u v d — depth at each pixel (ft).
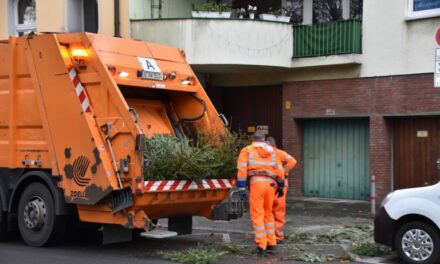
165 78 32.14
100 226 32.30
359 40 53.06
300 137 57.98
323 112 55.47
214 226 39.52
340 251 31.17
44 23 60.64
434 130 50.57
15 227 33.30
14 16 64.95
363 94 53.11
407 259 27.58
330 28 53.93
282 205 33.60
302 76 56.85
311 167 57.82
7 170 32.91
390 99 51.52
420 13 50.19
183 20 54.08
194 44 53.88
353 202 53.47
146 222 27.91
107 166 28.12
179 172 28.76
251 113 61.41
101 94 28.84
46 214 30.96
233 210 31.37
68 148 29.58
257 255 29.94
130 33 56.24
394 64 51.29
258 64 54.39
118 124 28.04
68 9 59.93
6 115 32.50
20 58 32.04
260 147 30.27
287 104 57.77
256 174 30.01
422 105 49.80
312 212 46.68
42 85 30.86
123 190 27.96
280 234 33.55
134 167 27.35
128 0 56.34
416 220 27.61
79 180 29.09
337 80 54.65
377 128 52.37
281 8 59.88
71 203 29.94
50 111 30.45
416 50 50.06
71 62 29.94
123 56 30.50
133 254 30.09
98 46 29.63
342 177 55.98
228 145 31.83
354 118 55.16
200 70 58.03
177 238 35.37
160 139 29.58
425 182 51.01
